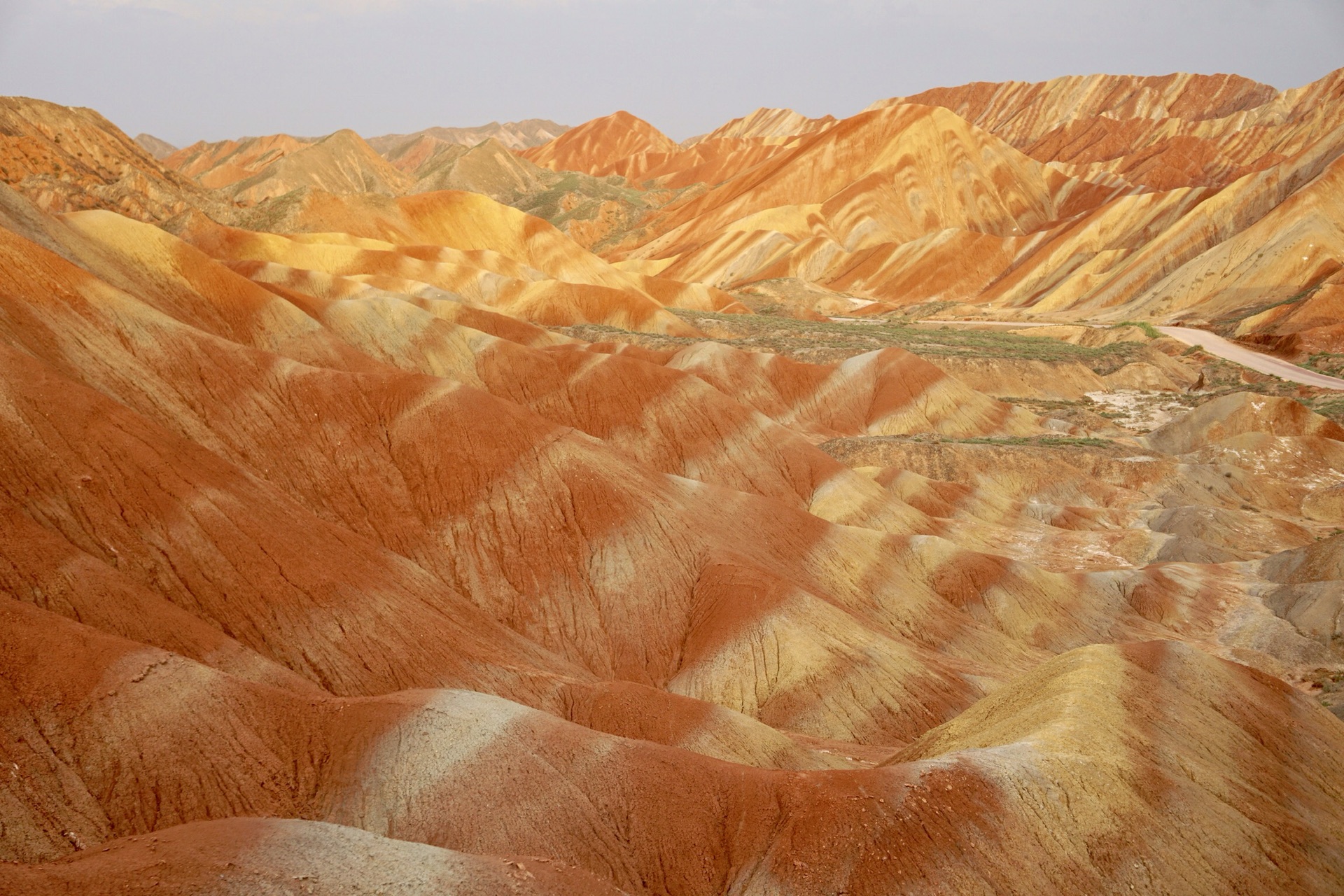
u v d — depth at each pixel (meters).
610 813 20.92
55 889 13.71
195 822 16.73
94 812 18.02
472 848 19.61
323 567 29.16
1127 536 58.78
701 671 34.88
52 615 20.97
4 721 18.23
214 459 30.94
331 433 39.47
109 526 26.73
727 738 26.64
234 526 28.58
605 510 39.44
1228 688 27.89
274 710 21.38
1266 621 46.25
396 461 39.81
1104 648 28.03
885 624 42.03
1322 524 64.44
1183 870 20.88
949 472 70.00
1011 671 40.56
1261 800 23.95
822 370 88.38
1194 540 57.53
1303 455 73.56
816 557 43.94
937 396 85.31
